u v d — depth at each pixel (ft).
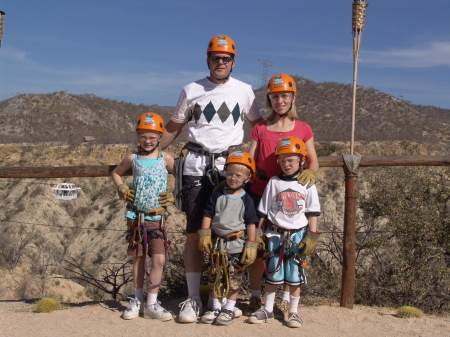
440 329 14.61
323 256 26.30
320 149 137.80
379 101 249.75
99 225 114.42
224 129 14.52
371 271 23.68
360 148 135.44
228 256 13.87
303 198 13.93
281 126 14.76
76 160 155.53
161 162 14.74
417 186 31.71
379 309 17.11
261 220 14.23
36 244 101.60
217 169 14.39
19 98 302.45
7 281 57.41
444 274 23.79
